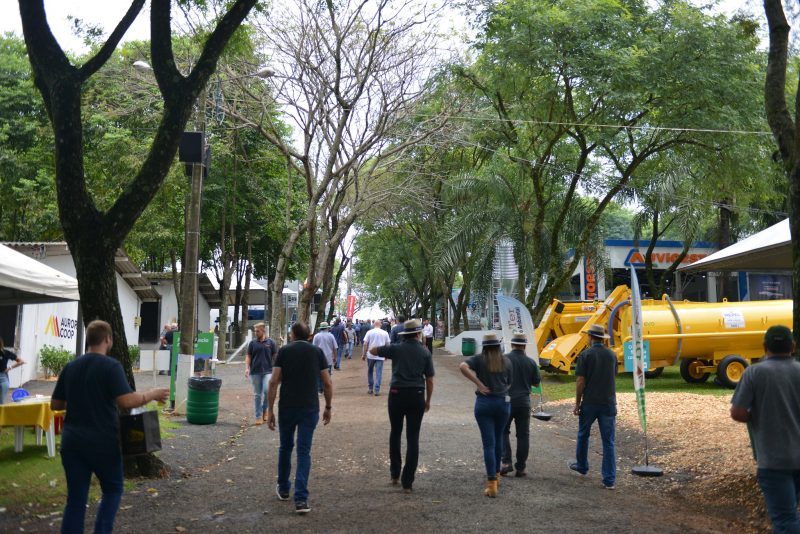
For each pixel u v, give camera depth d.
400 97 21.22
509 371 7.99
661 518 6.93
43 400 9.39
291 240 21.36
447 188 30.06
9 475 7.99
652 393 15.90
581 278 34.44
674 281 36.44
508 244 27.38
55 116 7.87
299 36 19.97
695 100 19.08
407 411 8.00
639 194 25.58
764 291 30.84
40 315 21.55
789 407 5.05
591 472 9.20
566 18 18.45
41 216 28.17
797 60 17.30
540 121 21.98
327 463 9.45
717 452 9.64
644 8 19.91
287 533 6.26
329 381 7.49
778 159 8.46
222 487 8.06
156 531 6.30
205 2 12.34
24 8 7.98
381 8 19.75
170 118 8.22
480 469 9.07
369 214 32.31
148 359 23.52
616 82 18.59
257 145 31.28
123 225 7.92
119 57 22.59
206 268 41.59
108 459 5.16
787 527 4.95
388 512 6.95
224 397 17.67
